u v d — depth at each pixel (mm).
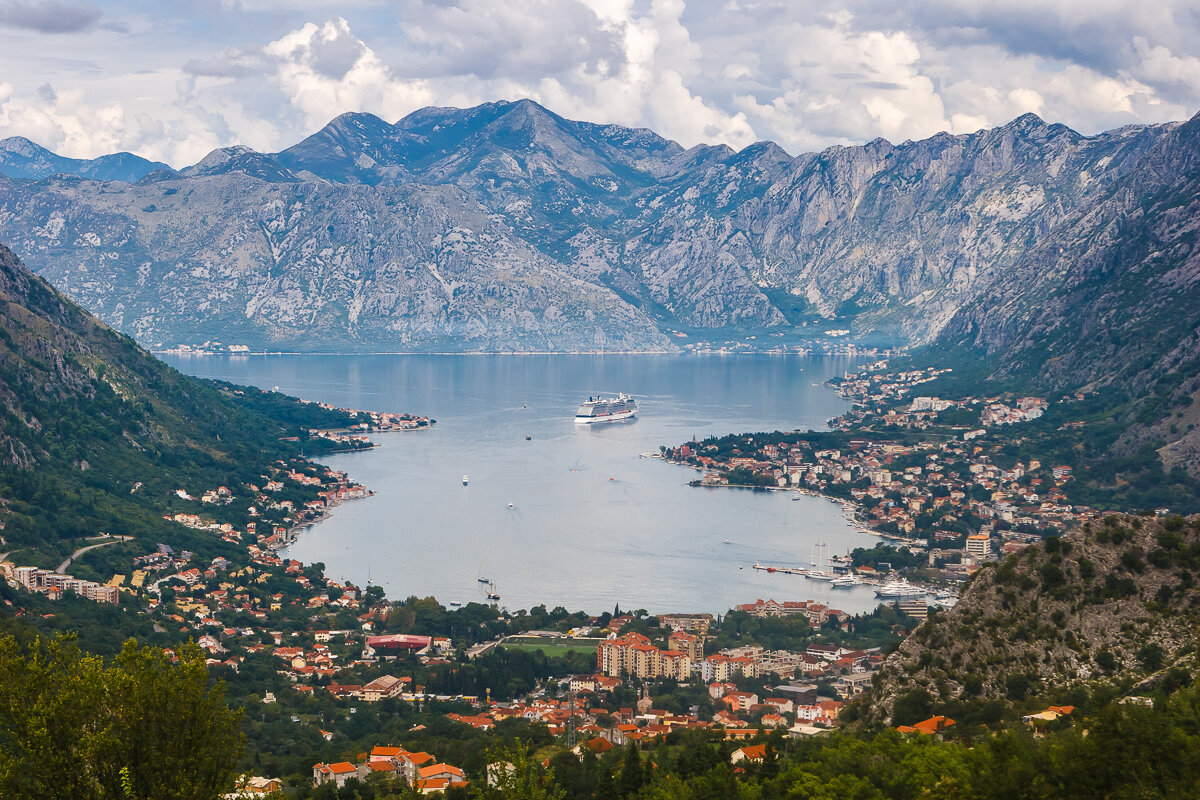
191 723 142125
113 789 138000
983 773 182750
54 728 137875
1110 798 173375
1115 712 181750
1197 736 175125
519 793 185375
